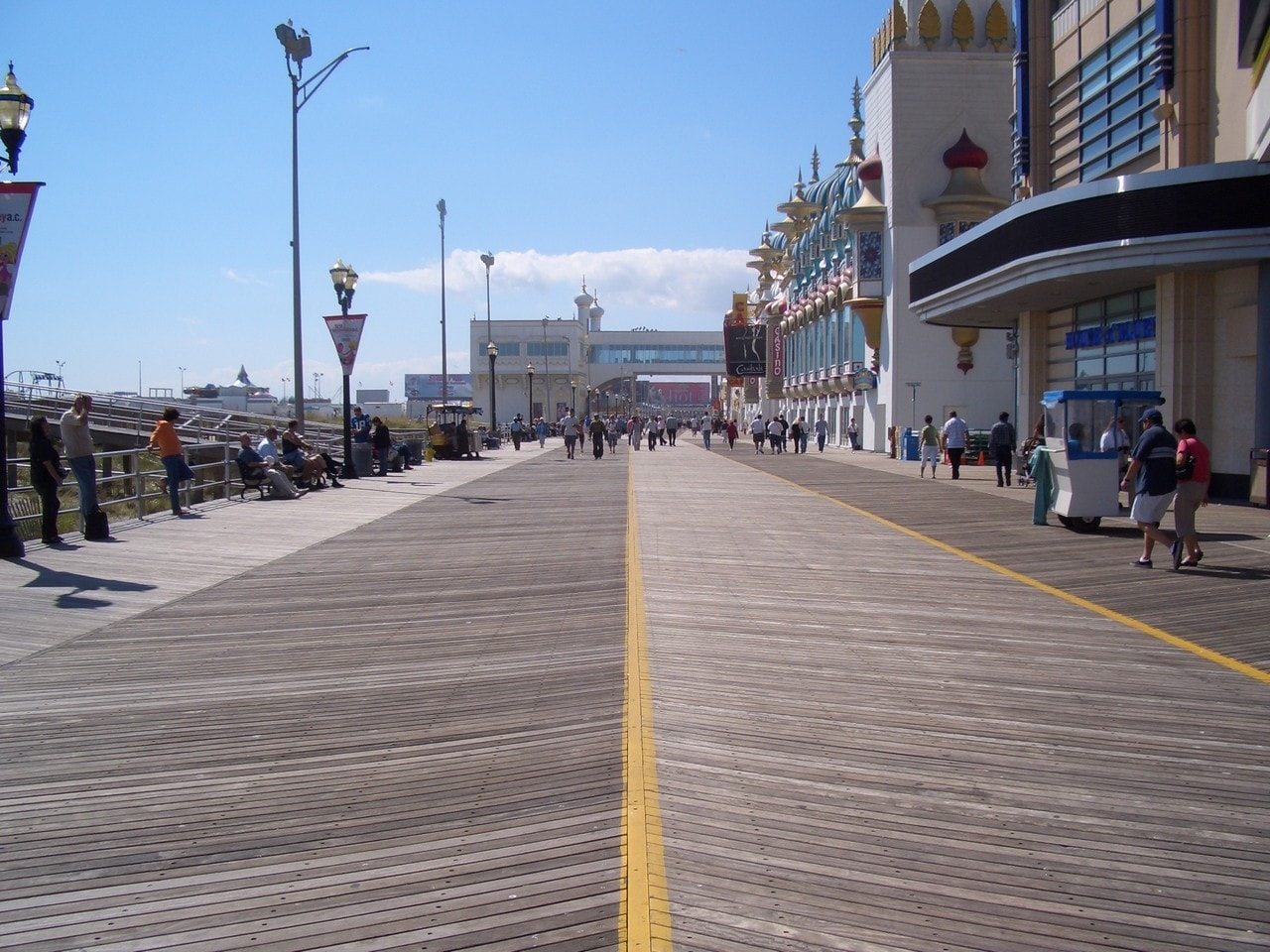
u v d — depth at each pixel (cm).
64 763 615
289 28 2584
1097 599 1090
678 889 449
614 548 1505
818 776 580
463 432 4397
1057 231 2092
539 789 564
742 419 9950
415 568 1335
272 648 901
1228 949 403
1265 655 846
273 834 511
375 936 414
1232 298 2002
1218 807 536
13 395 3081
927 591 1145
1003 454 2562
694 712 700
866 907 433
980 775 581
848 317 5016
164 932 420
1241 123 1938
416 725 682
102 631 967
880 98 4328
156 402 3422
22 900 447
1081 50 2550
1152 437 1254
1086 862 475
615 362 12838
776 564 1341
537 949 403
